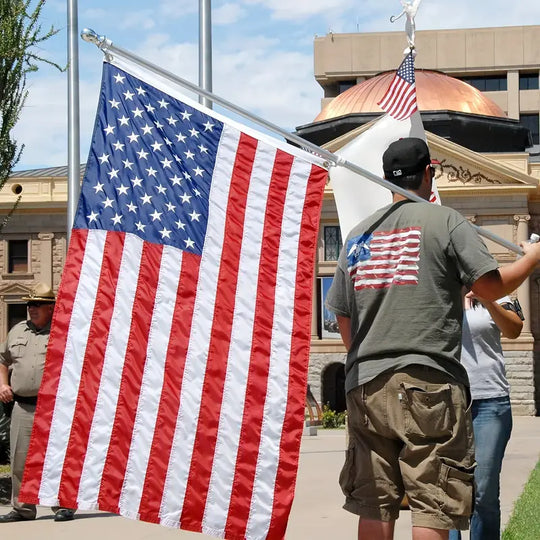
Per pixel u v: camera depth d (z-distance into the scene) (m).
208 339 6.16
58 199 61.72
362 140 8.16
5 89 16.42
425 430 4.96
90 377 6.04
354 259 5.30
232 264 6.28
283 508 6.04
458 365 5.12
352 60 96.12
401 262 5.16
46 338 11.52
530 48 95.19
